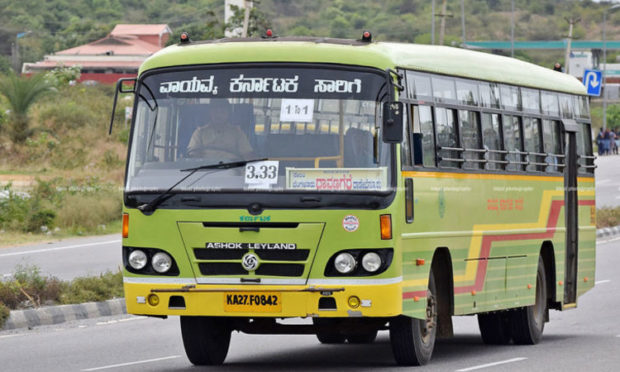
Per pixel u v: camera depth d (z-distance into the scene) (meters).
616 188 87.69
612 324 30.61
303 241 19.02
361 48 19.72
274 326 21.36
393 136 18.97
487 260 24.08
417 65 21.27
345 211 19.03
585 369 21.45
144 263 19.61
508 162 25.25
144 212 19.61
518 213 25.77
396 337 21.05
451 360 22.88
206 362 21.94
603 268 45.25
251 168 19.30
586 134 30.98
